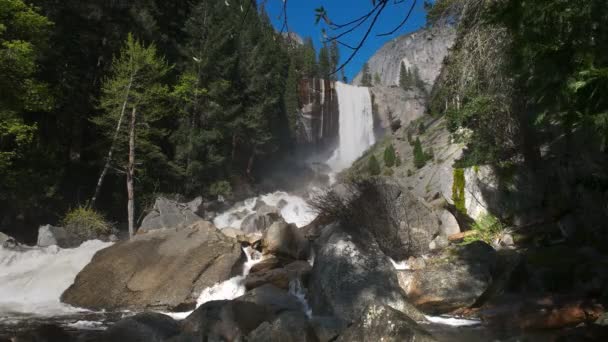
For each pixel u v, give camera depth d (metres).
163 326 5.54
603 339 4.50
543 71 2.59
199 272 8.66
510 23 2.70
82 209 18.11
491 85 10.02
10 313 7.74
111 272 8.92
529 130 11.07
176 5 32.31
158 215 16.80
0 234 11.36
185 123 27.86
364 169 38.53
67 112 23.28
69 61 23.55
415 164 31.14
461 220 11.92
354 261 7.10
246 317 5.83
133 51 20.77
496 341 4.83
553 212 10.05
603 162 8.98
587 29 2.44
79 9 23.14
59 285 9.32
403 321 4.43
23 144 18.84
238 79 35.94
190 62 29.53
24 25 16.94
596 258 7.60
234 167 34.38
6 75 16.48
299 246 10.12
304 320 5.13
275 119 43.38
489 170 11.85
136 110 21.03
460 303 6.96
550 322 5.52
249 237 11.27
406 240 9.76
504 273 7.26
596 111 2.48
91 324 6.99
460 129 14.16
